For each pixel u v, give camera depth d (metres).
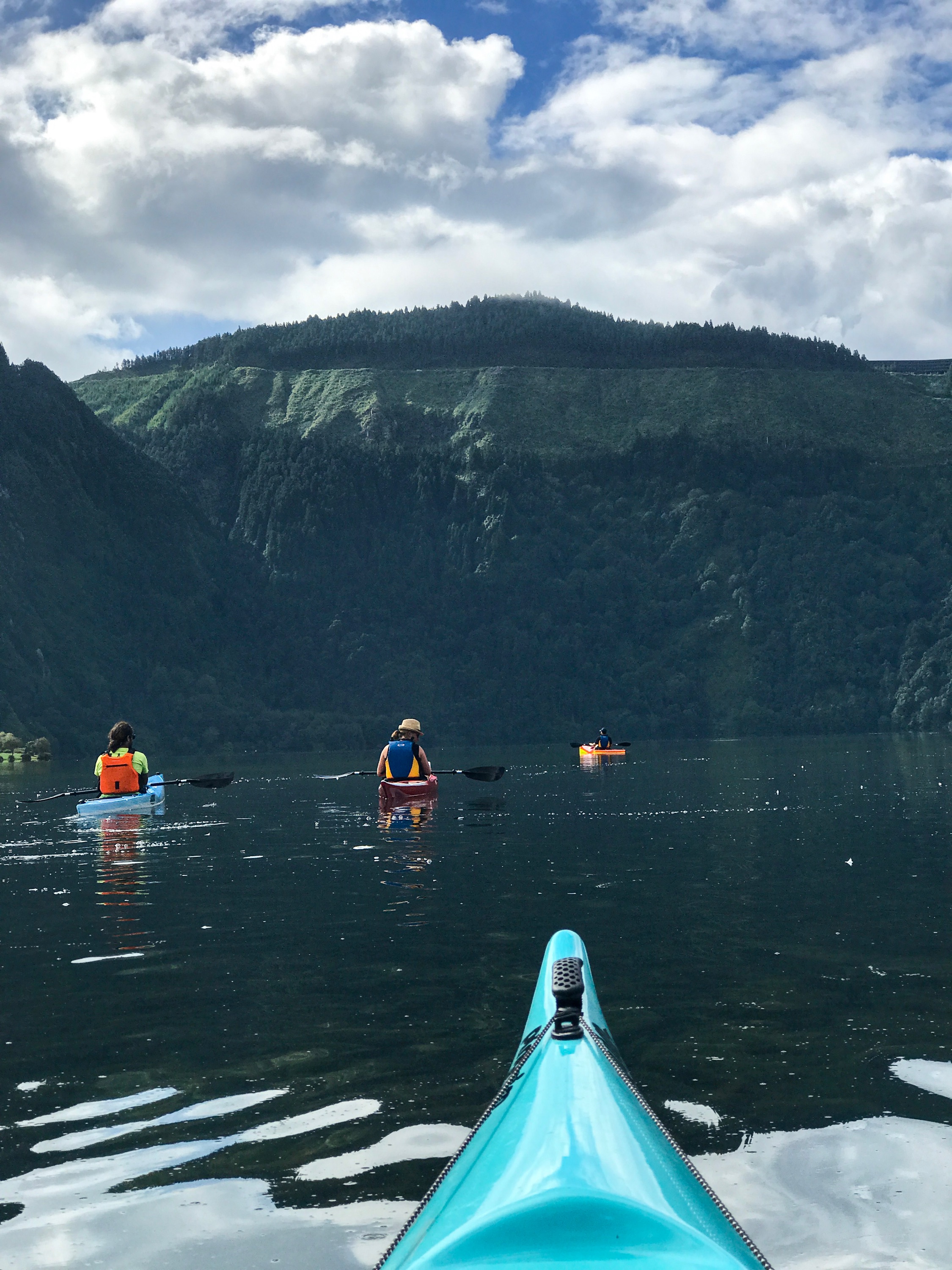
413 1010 5.88
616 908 9.15
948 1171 3.66
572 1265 2.06
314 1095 4.54
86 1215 3.49
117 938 8.23
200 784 21.92
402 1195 3.55
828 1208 3.41
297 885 10.76
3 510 172.88
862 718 170.88
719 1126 4.09
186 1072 4.91
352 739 142.12
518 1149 2.62
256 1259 3.15
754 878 10.75
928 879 10.48
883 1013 5.64
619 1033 5.36
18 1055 5.26
